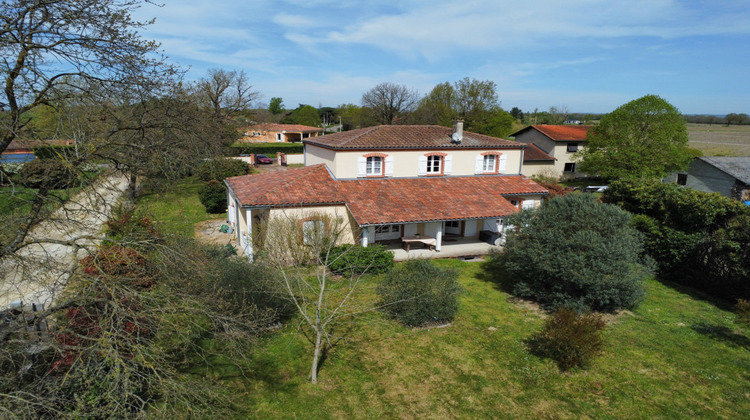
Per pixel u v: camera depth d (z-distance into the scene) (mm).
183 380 7574
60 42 7848
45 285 7895
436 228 21812
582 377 10516
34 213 7707
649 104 34750
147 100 9727
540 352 11625
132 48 8344
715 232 16578
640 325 13516
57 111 8133
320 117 116750
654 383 10328
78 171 7938
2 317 8656
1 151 7832
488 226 23688
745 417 9109
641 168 34781
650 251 19031
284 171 24672
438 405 9344
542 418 9000
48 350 8148
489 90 67625
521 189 23812
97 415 6684
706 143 73375
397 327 12852
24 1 7262
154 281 9008
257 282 11922
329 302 14352
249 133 55438
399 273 13617
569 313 11445
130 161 9812
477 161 24672
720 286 16125
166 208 29062
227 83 45688
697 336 12812
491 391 9875
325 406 9164
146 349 7020
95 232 8367
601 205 14891
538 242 14586
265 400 9250
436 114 73500
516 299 15438
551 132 49312
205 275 10164
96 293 7312
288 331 12344
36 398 6074
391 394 9672
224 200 28359
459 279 17453
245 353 10945
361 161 22016
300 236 17672
